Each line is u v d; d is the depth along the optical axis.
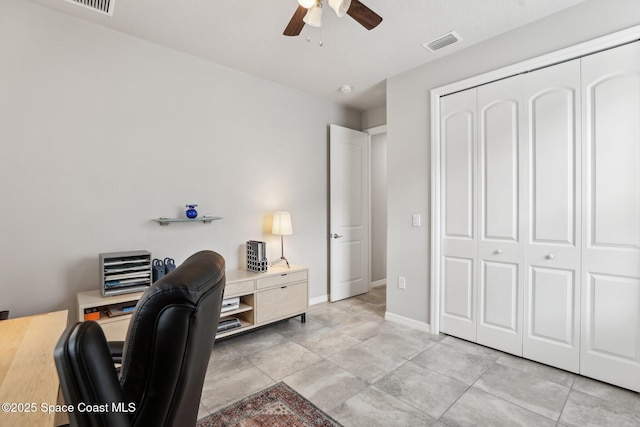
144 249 2.59
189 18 2.29
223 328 2.68
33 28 2.12
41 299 2.16
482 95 2.63
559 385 2.07
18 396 0.83
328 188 4.05
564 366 2.25
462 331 2.80
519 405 1.87
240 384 2.10
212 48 2.72
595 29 2.07
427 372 2.25
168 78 2.71
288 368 2.31
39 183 2.15
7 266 2.05
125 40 2.48
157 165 2.66
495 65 2.53
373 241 4.84
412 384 2.10
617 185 2.02
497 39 2.52
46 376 0.95
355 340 2.81
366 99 4.02
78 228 2.29
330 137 3.95
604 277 2.08
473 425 1.70
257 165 3.34
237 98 3.16
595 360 2.12
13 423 0.70
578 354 2.19
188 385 0.67
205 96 2.93
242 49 2.73
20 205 2.09
